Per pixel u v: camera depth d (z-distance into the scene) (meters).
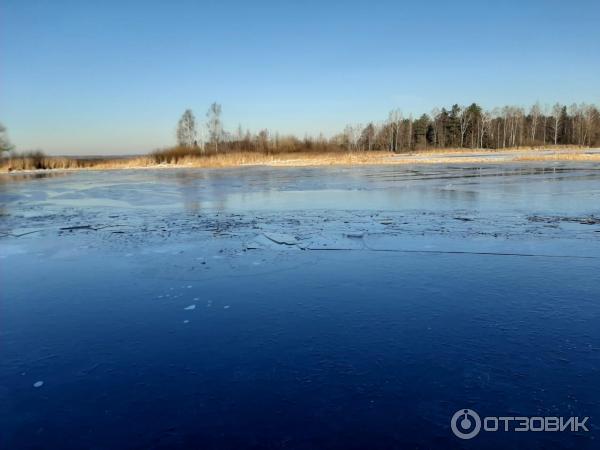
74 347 5.26
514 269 7.82
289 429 3.71
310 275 7.72
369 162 46.47
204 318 6.00
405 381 4.36
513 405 3.96
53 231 12.41
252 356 4.93
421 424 3.73
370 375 4.47
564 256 8.59
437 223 12.16
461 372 4.50
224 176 32.56
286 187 23.50
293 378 4.46
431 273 7.68
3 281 7.82
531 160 43.03
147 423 3.84
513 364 4.62
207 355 4.98
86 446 3.58
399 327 5.55
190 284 7.41
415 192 19.61
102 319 6.06
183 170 41.97
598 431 3.61
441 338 5.23
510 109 86.06
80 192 23.31
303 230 11.60
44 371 4.74
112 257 9.29
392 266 8.14
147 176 34.66
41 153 52.34
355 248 9.54
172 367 4.74
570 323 5.59
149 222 13.55
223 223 13.01
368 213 14.17
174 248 9.91
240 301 6.58
